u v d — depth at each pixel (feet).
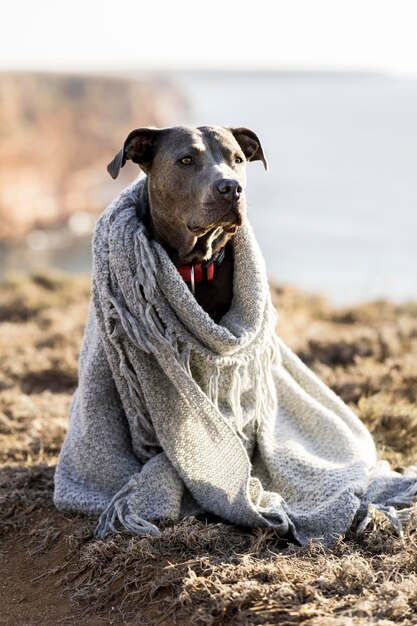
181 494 13.98
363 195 258.98
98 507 14.01
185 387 13.30
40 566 13.28
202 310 13.05
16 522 14.66
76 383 24.16
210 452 13.65
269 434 14.46
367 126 587.68
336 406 15.58
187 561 12.00
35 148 275.39
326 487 13.61
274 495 13.62
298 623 10.29
